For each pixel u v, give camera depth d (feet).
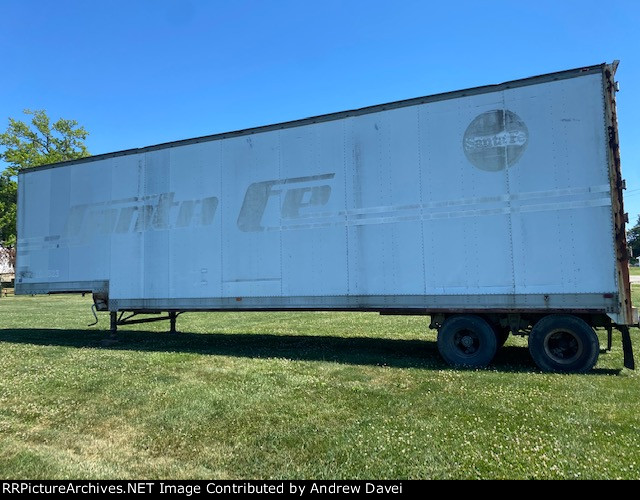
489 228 23.09
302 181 27.37
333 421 15.20
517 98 22.98
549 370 22.07
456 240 23.68
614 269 20.99
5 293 118.83
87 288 33.68
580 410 15.83
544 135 22.38
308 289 26.78
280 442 13.53
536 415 15.35
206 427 14.92
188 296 30.12
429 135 24.53
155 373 22.56
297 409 16.46
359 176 25.94
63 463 12.49
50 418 16.25
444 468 11.67
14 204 133.80
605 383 19.36
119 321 34.81
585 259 21.42
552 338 22.43
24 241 36.65
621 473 11.19
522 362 24.71
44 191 36.29
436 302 23.90
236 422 15.28
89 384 20.54
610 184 21.22
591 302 21.22
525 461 11.93
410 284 24.47
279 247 27.73
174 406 17.15
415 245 24.49
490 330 23.21
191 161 30.76
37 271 35.83
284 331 39.50
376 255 25.29
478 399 17.25
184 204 30.76
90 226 34.04
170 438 14.12
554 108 22.30
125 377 21.76
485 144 23.39
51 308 71.92
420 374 21.54
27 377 22.13
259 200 28.48
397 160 25.13
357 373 21.91
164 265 31.09
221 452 12.98
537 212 22.29
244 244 28.71
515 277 22.50
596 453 12.28
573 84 22.07
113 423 15.56
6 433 14.97
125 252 32.50
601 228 21.26
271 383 20.17
